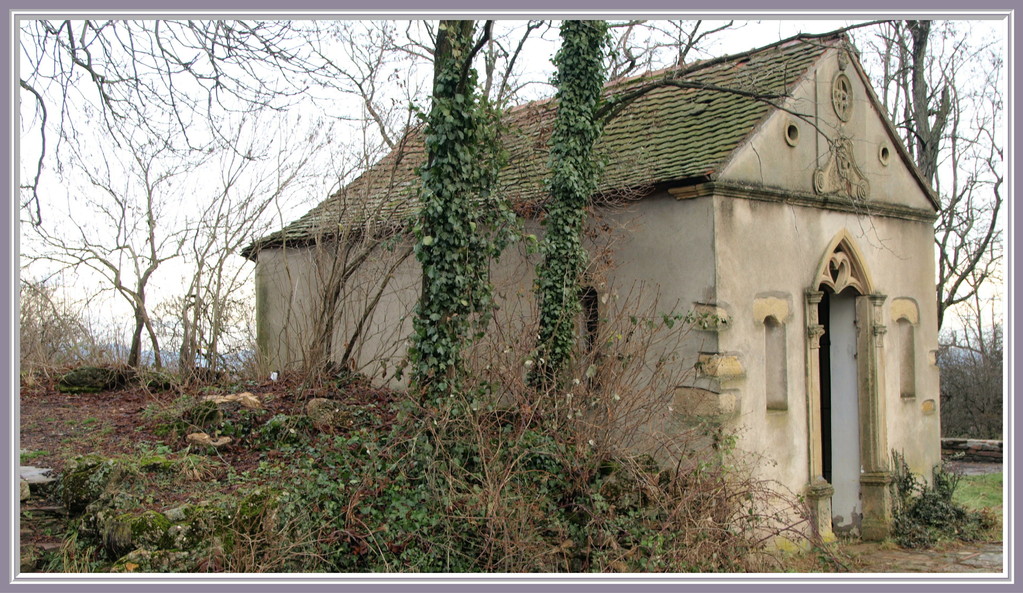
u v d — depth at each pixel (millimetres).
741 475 9828
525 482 8828
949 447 21234
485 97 9414
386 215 11914
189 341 11930
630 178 10969
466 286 9289
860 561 10805
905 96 20906
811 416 11555
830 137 12227
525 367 9695
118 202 12562
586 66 10359
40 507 7816
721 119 11500
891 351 13102
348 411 10188
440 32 9469
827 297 13359
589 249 11578
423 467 8586
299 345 12688
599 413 9320
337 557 7695
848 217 12555
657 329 9977
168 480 8188
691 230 10539
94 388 11664
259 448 9359
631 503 8945
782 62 12359
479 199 9688
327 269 13234
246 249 15117
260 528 7477
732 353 10367
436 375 9156
